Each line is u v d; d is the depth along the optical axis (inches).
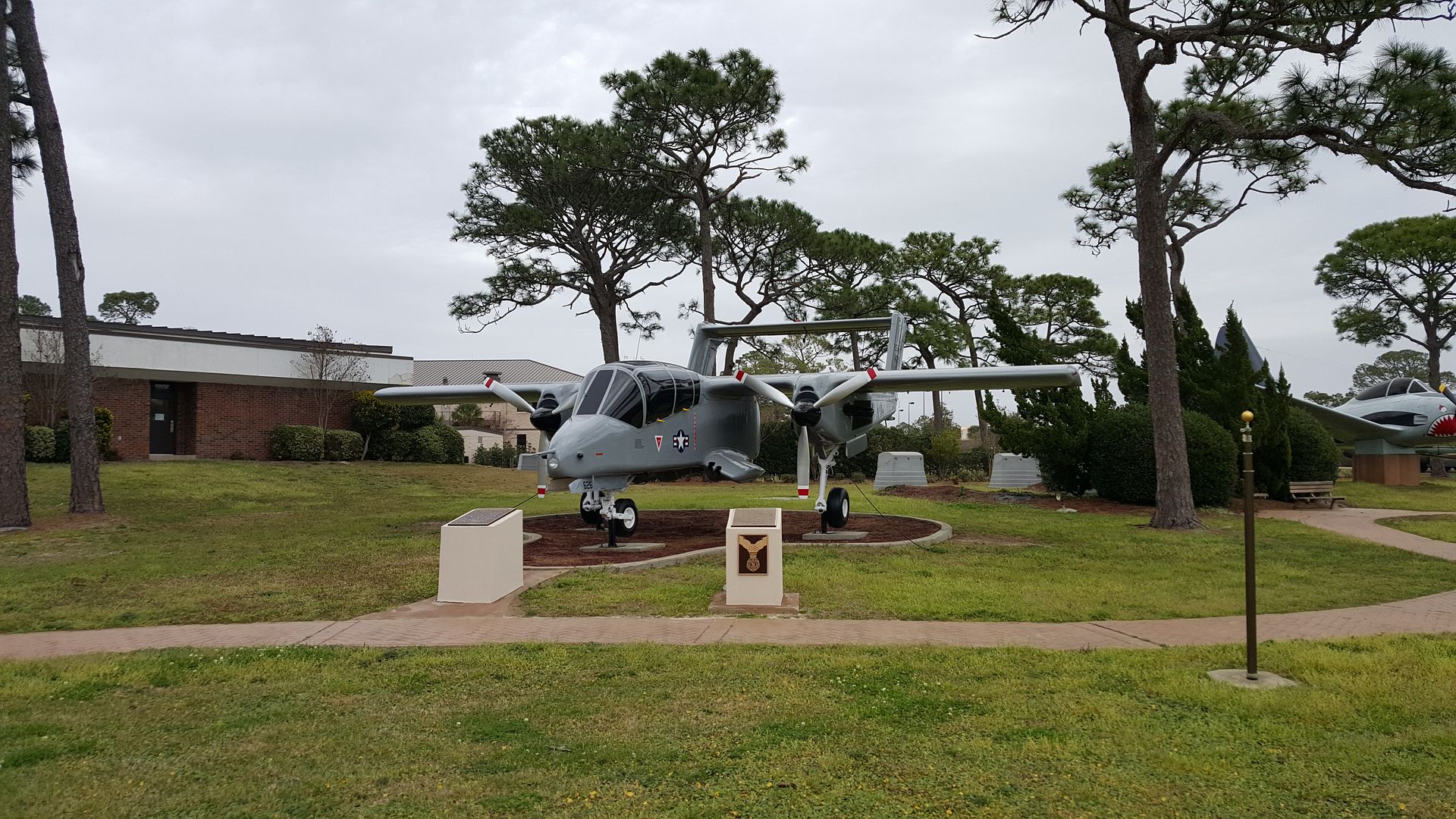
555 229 1263.5
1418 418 1164.5
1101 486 827.4
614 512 560.7
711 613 356.8
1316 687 243.1
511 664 277.4
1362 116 509.0
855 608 362.6
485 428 1927.9
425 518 715.4
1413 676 253.9
